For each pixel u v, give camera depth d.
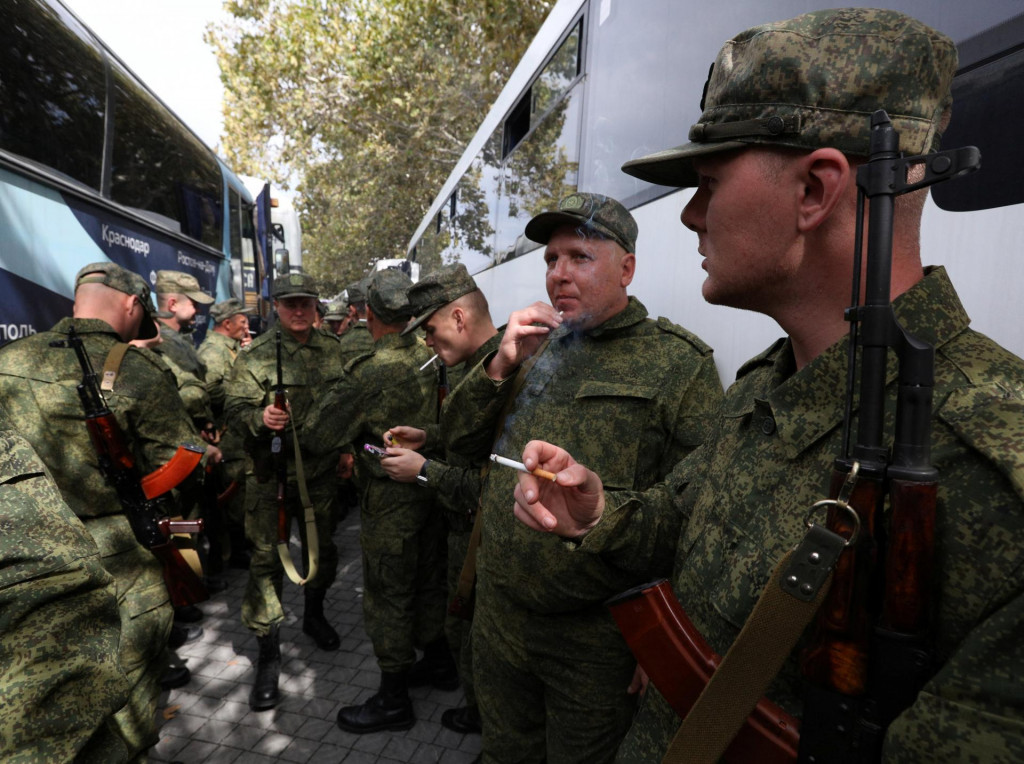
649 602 0.84
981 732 0.50
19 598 0.88
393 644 2.76
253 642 3.67
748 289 0.76
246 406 3.41
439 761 2.60
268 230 9.56
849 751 0.60
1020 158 0.97
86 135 3.62
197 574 2.13
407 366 2.81
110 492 1.98
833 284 0.71
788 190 0.70
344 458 4.14
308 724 2.85
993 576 0.52
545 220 1.75
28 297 2.97
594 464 1.63
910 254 0.68
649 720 0.95
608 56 2.82
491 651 1.78
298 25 15.07
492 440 1.92
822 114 0.66
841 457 0.63
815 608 0.62
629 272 1.77
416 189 17.89
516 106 4.45
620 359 1.71
